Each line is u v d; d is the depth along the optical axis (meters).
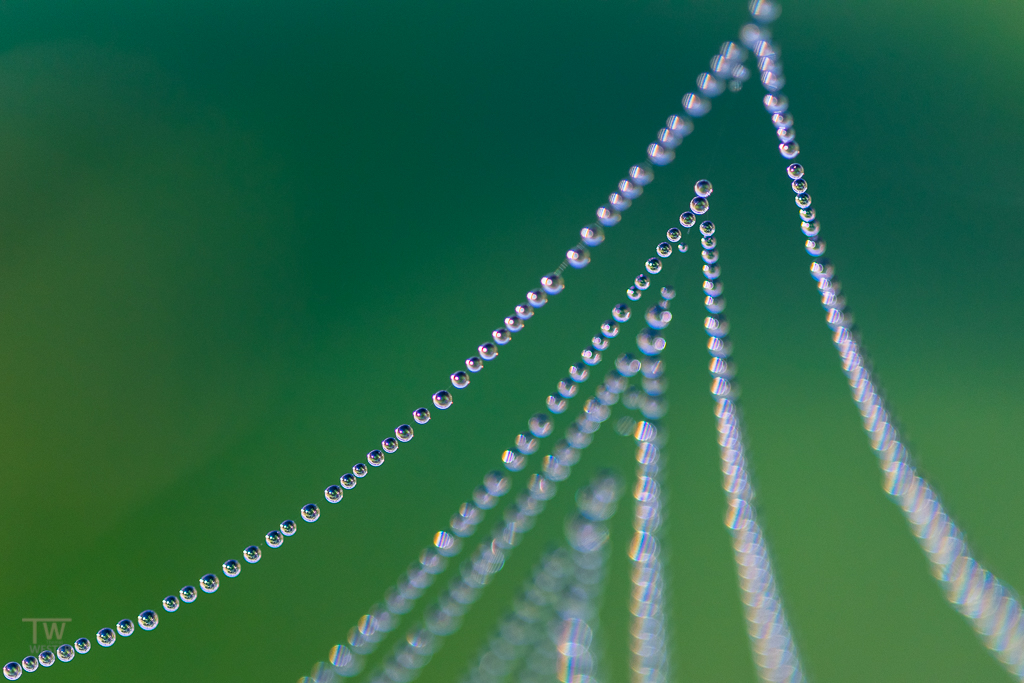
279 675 0.09
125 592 0.09
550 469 0.09
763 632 0.09
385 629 0.09
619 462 0.09
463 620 0.09
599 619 0.09
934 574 0.09
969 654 0.09
